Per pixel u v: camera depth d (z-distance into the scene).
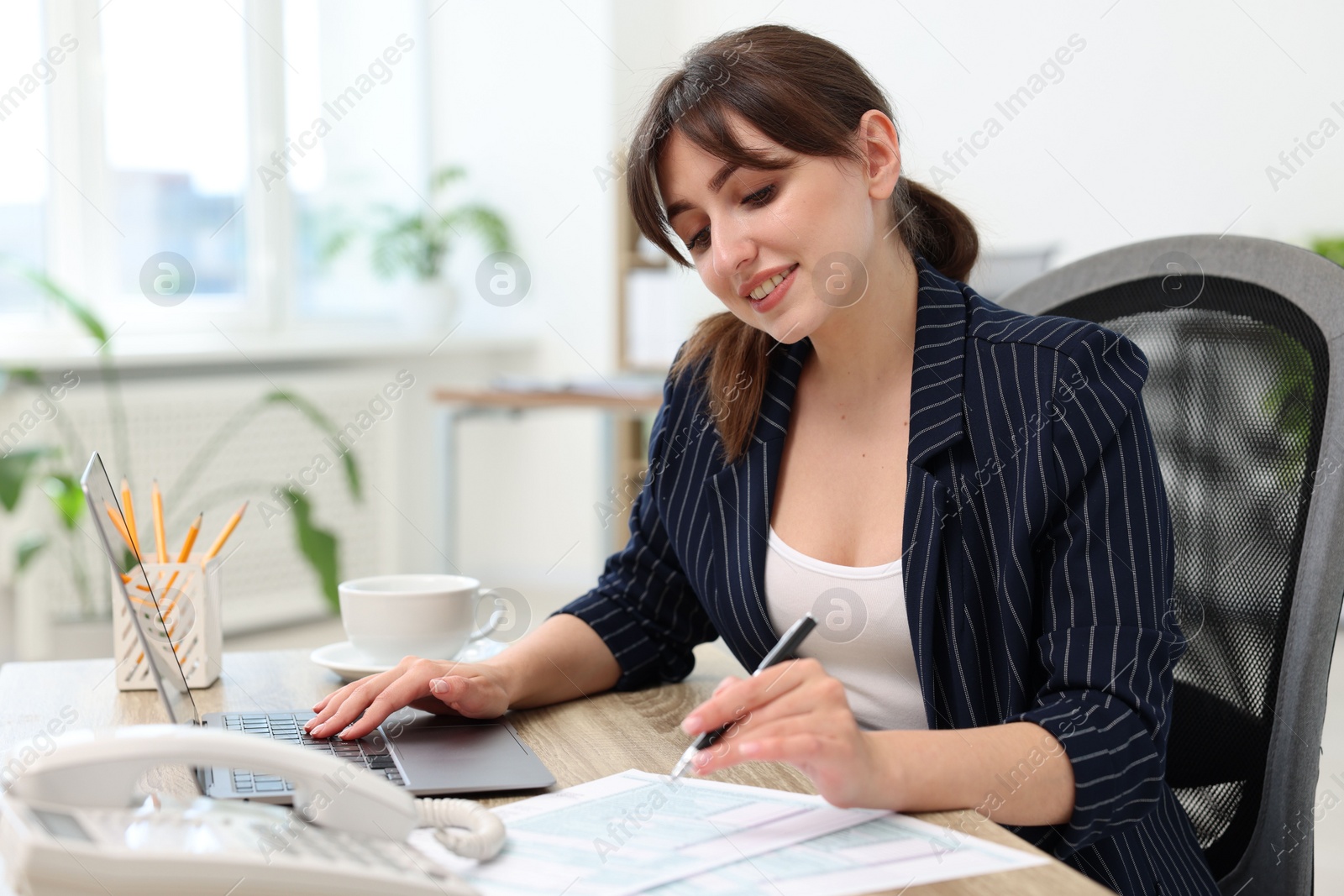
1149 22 3.74
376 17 4.32
